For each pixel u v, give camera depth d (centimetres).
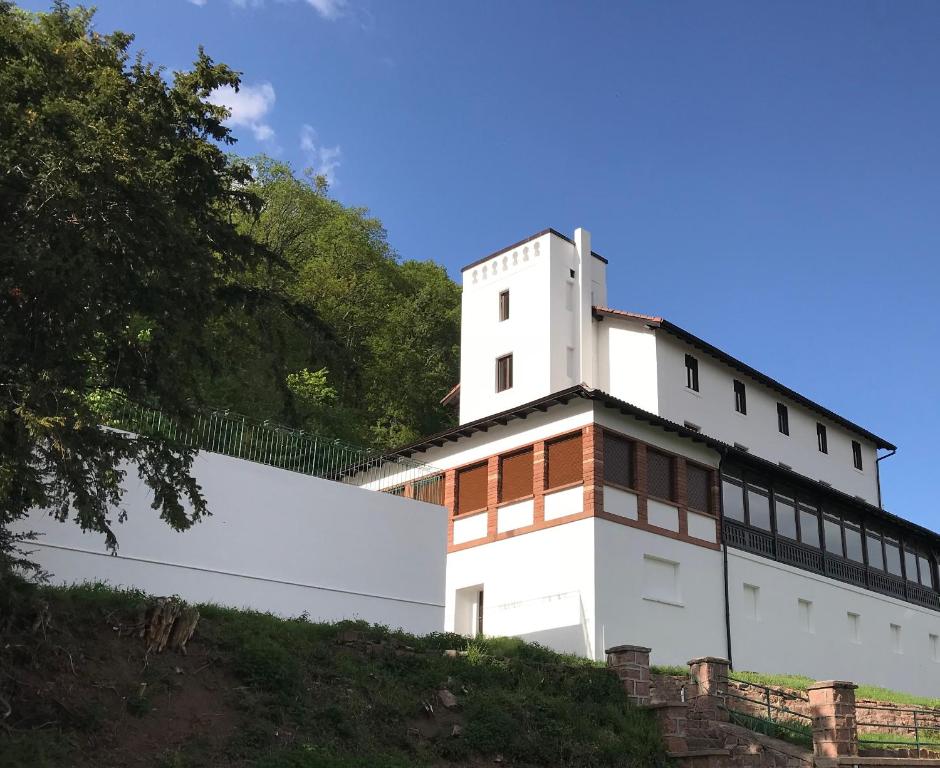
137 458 1130
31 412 921
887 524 3484
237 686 1175
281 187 4656
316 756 1072
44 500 1002
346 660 1349
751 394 3319
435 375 4359
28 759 903
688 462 2614
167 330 1152
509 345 3216
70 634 1126
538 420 2511
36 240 974
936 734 2088
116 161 1039
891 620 3297
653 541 2409
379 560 1902
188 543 1630
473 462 2659
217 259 1225
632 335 3048
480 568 2527
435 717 1305
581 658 1919
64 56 1126
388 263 5147
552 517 2384
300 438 1939
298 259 4478
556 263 3203
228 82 1277
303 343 1380
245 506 1727
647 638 2295
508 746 1298
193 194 1198
